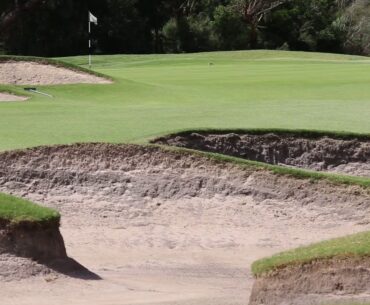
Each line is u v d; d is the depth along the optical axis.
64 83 45.25
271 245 18.70
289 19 116.12
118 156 21.67
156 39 111.69
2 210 12.93
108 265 16.50
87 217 19.84
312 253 10.84
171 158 21.58
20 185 20.80
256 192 20.72
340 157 26.00
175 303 11.42
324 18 117.81
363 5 123.31
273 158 25.72
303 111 32.16
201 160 21.52
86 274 13.39
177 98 41.31
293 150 26.00
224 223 19.77
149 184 21.05
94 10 105.12
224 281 14.81
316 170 25.64
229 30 111.12
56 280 12.67
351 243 11.08
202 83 47.56
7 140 24.75
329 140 26.27
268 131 26.14
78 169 21.34
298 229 19.50
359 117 30.62
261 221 19.81
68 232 18.95
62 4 100.31
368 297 10.30
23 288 12.13
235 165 21.33
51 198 20.58
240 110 32.56
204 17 113.56
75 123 28.66
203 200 20.64
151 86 45.12
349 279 10.47
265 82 46.88
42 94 41.91
